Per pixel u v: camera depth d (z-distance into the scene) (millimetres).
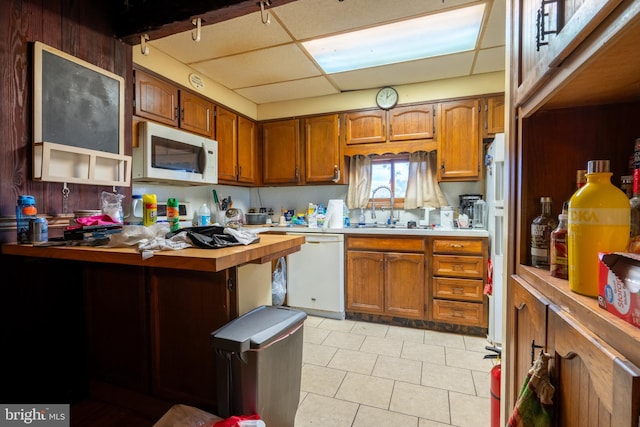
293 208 3709
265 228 3174
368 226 3242
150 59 2309
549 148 917
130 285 1500
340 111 3225
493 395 1291
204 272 1348
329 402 1658
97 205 1706
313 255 2982
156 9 1676
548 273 830
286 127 3438
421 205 3113
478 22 2025
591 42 538
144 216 1439
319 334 2551
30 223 1298
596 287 616
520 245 964
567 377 644
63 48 1535
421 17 1970
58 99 1493
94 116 1651
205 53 2420
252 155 3477
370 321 2846
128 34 1757
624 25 443
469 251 2525
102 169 1694
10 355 1388
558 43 626
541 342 763
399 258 2723
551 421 689
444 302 2596
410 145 2986
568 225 689
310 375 1921
